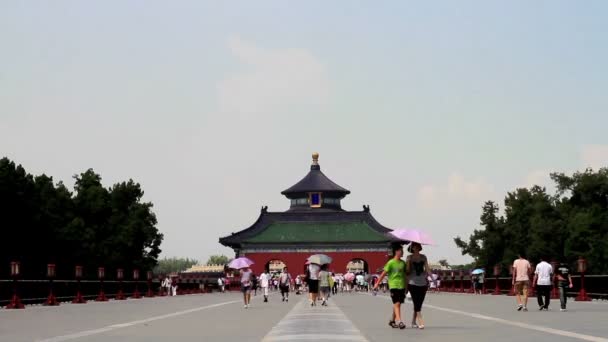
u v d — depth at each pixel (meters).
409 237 29.09
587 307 44.16
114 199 130.75
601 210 124.56
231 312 44.88
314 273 55.03
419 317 29.06
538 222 130.25
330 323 32.81
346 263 146.12
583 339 23.31
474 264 161.38
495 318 34.97
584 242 120.19
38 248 99.81
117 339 24.95
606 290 52.78
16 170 101.12
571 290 58.00
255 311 46.25
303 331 27.83
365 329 28.77
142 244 131.12
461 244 154.62
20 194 97.56
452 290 105.62
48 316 39.88
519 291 42.25
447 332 26.86
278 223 152.25
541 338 23.83
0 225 94.44
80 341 24.20
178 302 64.94
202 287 119.88
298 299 75.81
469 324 31.05
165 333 27.56
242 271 52.19
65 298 62.62
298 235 149.25
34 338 25.45
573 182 135.50
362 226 151.00
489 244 148.50
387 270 29.27
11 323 33.75
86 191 125.25
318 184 168.88
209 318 37.94
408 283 29.12
